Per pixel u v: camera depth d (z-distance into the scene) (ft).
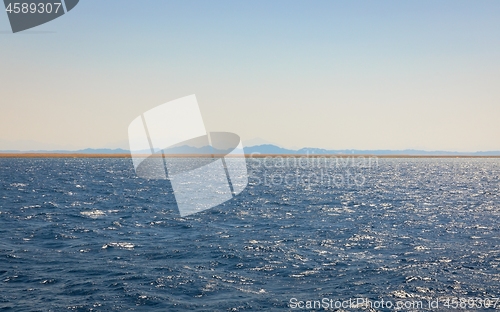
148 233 119.14
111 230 122.62
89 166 627.05
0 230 118.93
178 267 84.48
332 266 85.87
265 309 63.67
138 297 67.31
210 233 119.96
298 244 105.60
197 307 63.98
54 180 330.54
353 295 69.51
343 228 127.95
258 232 121.80
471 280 76.79
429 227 129.59
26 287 71.31
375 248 101.40
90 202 191.42
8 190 240.32
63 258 90.22
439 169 620.08
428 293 70.49
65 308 62.59
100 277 77.15
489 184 326.44
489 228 127.95
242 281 76.28
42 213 154.10
